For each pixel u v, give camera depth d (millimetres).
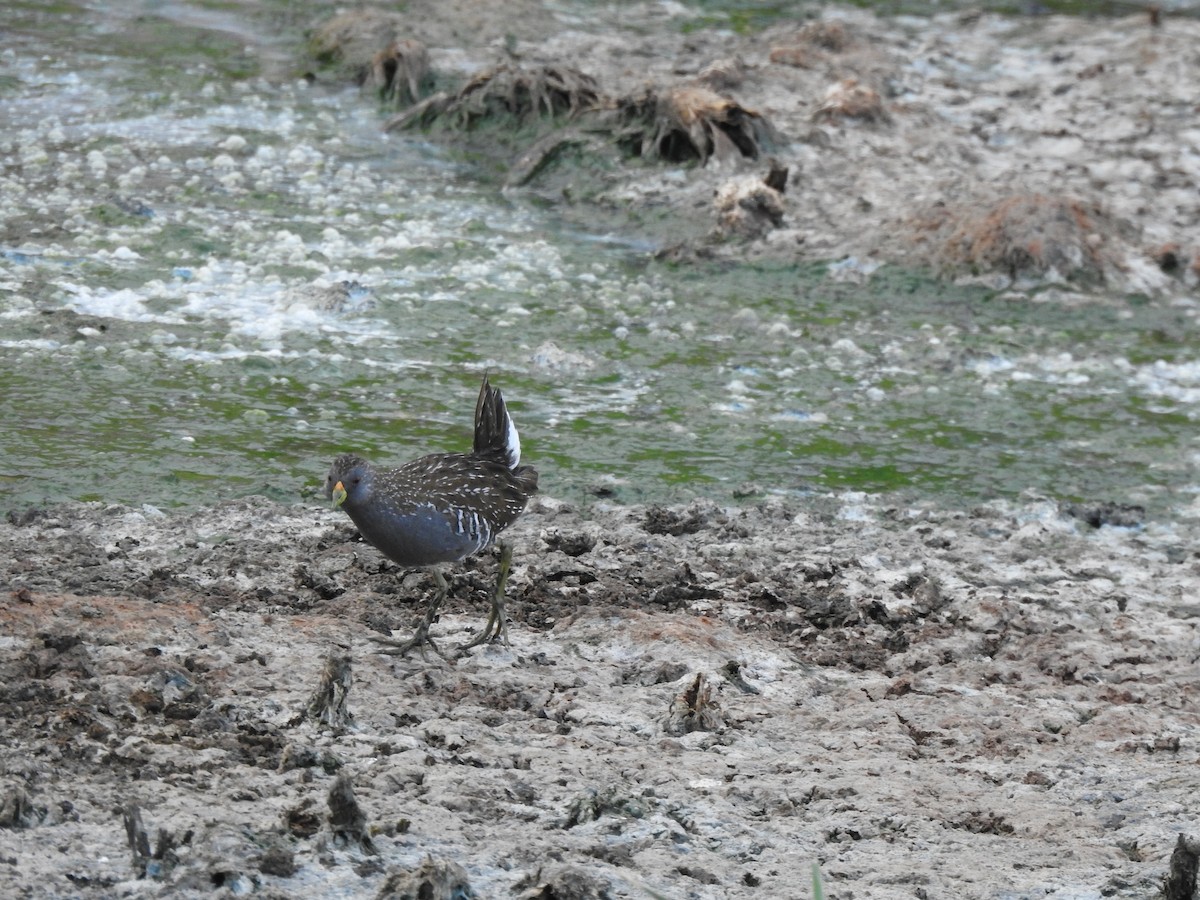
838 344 18703
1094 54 29672
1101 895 7613
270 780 8078
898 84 27453
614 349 18188
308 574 12016
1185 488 15781
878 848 8141
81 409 15242
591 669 10711
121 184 21547
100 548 12344
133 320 17625
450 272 19969
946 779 9258
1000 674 11516
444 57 27297
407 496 10219
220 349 17109
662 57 28266
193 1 29734
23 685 8898
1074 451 16484
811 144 24266
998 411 17359
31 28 27531
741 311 19391
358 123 25188
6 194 20828
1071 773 9508
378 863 7211
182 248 19719
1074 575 13719
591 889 7020
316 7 29922
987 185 23062
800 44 28344
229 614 10969
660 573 12906
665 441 15906
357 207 21859
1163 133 25875
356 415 15797
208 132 23922
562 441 15656
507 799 8266
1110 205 23031
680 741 9609
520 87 25000
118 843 7145
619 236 21953
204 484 13875
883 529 14406
